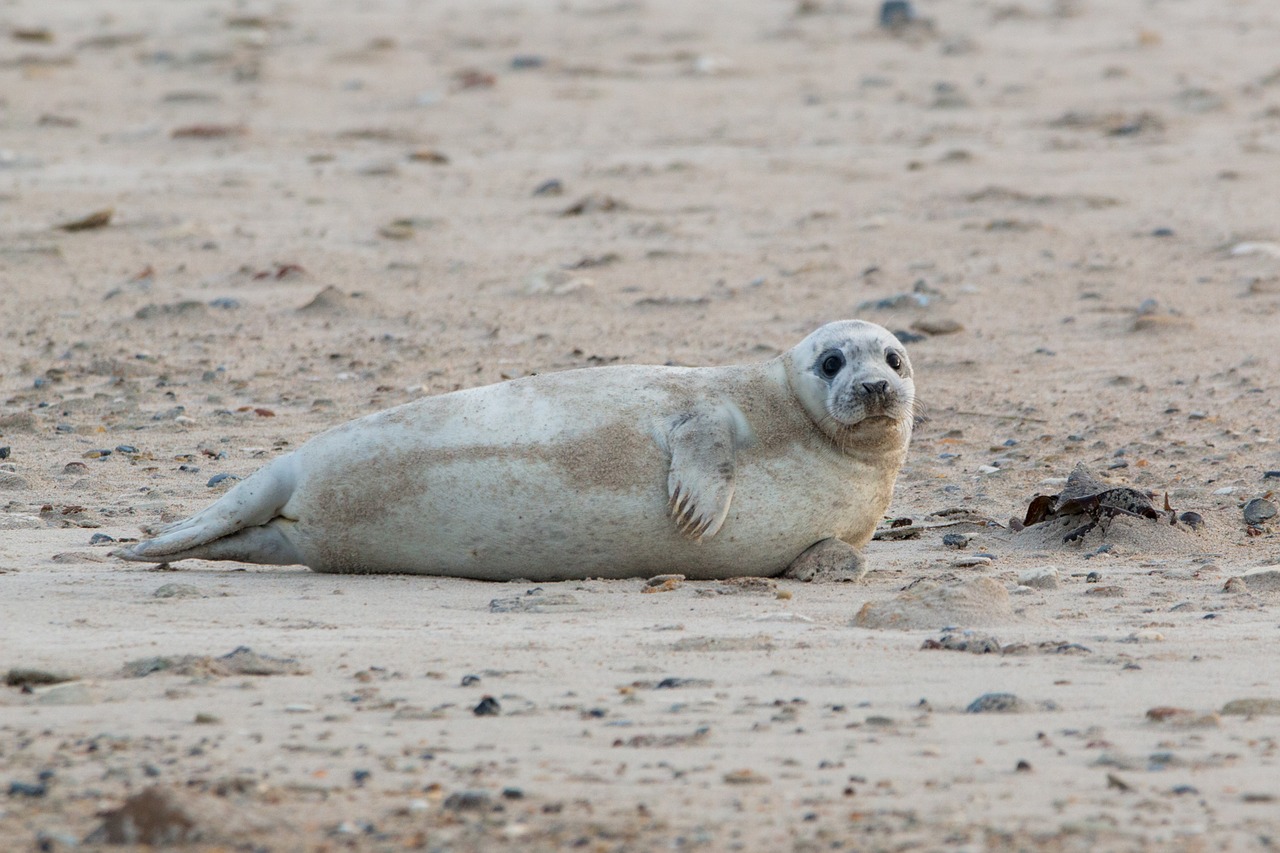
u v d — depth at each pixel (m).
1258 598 23.92
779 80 100.81
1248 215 62.75
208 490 33.41
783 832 13.54
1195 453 35.94
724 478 25.30
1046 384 43.69
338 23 125.75
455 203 69.88
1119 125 82.12
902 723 16.83
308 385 44.09
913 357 46.72
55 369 45.44
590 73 102.88
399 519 26.02
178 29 122.50
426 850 13.16
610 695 18.05
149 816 13.41
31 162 79.25
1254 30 113.06
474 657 19.95
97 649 20.25
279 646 20.55
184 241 62.66
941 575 26.06
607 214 67.12
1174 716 16.81
